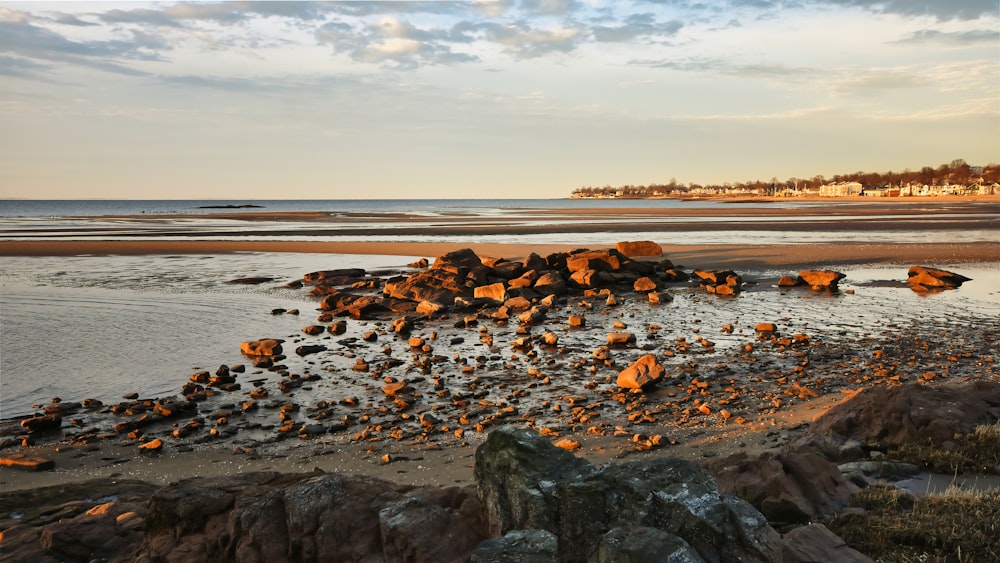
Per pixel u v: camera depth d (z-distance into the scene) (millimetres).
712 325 26656
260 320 28469
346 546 6508
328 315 29047
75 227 98750
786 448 10852
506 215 149250
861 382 17625
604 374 19109
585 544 6070
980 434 10438
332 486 7109
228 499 7383
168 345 23469
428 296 32781
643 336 24578
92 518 8172
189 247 61531
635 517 5969
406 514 6582
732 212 147750
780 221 101250
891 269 43969
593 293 34844
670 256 51875
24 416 15859
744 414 14875
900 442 10875
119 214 177625
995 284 37281
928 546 6973
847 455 10516
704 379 18344
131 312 29922
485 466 6977
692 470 6395
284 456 12766
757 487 8258
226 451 13188
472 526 6727
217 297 34344
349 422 14906
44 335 24859
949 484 9141
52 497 10133
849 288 36594
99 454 13133
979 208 144375
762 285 38156
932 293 34625
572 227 91562
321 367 20422
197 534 7227
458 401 16453
